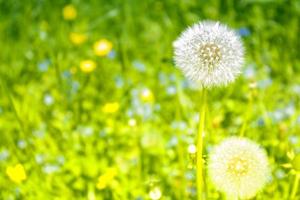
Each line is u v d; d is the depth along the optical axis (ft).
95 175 2.41
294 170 1.79
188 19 3.24
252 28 3.22
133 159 2.47
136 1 3.38
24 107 2.77
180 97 2.52
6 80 3.03
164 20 3.23
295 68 2.99
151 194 2.06
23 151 2.55
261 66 2.96
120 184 2.34
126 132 2.60
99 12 3.43
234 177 1.72
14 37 3.36
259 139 2.45
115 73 3.00
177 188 2.29
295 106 2.73
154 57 3.07
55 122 2.69
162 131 2.59
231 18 3.22
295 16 3.20
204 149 2.17
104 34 3.29
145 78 2.93
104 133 2.61
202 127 1.75
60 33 3.27
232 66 1.73
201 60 1.72
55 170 2.40
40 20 3.43
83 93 2.88
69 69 3.06
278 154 2.36
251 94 2.25
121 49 3.15
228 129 2.55
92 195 2.26
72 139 2.58
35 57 3.14
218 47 1.72
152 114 2.69
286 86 2.85
